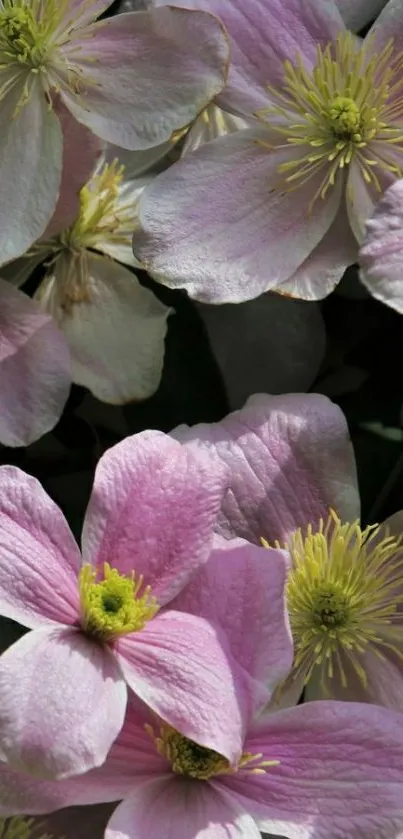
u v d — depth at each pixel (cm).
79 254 46
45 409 44
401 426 47
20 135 44
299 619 43
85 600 39
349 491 43
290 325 46
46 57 44
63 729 37
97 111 44
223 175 44
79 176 44
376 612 43
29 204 44
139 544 40
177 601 40
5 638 43
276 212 44
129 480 40
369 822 39
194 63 43
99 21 44
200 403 46
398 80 45
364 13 46
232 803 39
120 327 45
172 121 43
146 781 40
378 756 40
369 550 43
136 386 45
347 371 47
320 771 40
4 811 39
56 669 38
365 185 44
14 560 39
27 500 40
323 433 43
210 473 41
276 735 40
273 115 45
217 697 39
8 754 37
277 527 43
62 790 39
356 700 43
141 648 39
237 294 44
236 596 40
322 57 44
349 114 44
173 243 44
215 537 41
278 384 46
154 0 45
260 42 45
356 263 45
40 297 45
